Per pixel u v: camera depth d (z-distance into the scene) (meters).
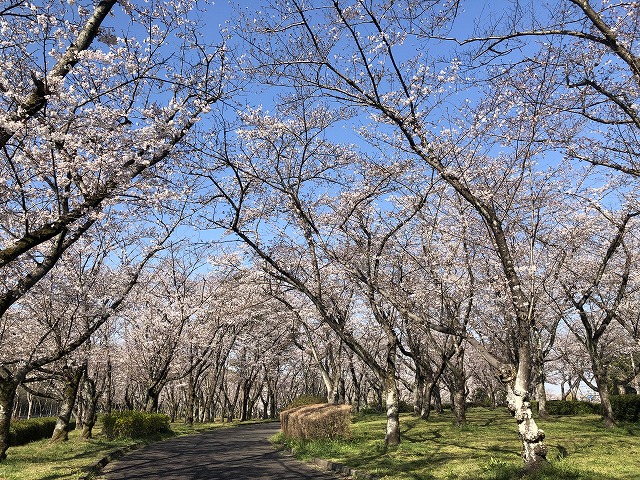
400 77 9.52
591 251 16.27
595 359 18.08
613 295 17.75
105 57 8.30
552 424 19.95
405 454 12.54
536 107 10.19
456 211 13.85
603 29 7.41
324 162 14.02
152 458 14.44
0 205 8.74
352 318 24.52
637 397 22.48
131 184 9.03
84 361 18.03
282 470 11.90
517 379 9.11
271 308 23.89
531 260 9.95
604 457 11.02
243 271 17.28
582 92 9.87
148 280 20.00
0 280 10.98
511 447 13.09
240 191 12.41
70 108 8.01
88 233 11.12
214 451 16.39
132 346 29.16
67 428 18.14
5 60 8.05
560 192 13.27
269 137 12.94
